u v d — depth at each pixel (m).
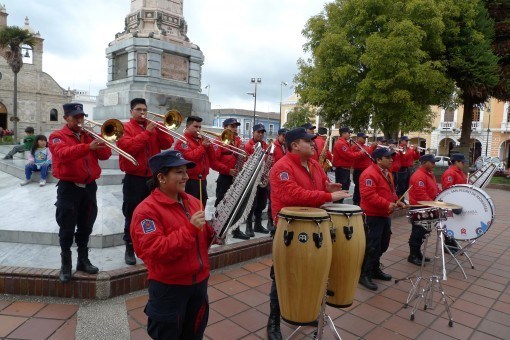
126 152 4.32
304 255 2.88
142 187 4.45
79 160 3.81
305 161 3.59
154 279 2.36
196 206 2.62
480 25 16.62
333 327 3.25
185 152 5.11
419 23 14.38
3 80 38.28
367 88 14.04
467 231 5.13
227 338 3.39
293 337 3.49
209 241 2.54
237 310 3.93
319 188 3.59
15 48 29.41
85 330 3.31
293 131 3.42
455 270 5.66
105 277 3.90
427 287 4.38
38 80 40.16
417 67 13.61
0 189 7.42
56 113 41.66
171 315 2.32
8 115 38.78
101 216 5.53
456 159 6.48
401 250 6.63
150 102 9.99
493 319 4.06
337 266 3.18
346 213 3.18
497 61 16.52
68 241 3.85
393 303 4.37
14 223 5.29
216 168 5.74
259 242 5.59
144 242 2.21
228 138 6.02
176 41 10.99
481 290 4.89
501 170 20.91
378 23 14.47
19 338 3.15
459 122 37.41
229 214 2.43
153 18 10.75
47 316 3.52
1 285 3.90
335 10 15.70
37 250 4.75
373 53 13.64
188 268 2.33
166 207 2.37
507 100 18.41
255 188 2.53
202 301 2.49
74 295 3.89
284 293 3.04
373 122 15.06
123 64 10.83
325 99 15.70
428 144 39.12
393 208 4.52
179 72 11.15
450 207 4.01
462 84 17.14
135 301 3.91
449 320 3.88
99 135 4.21
